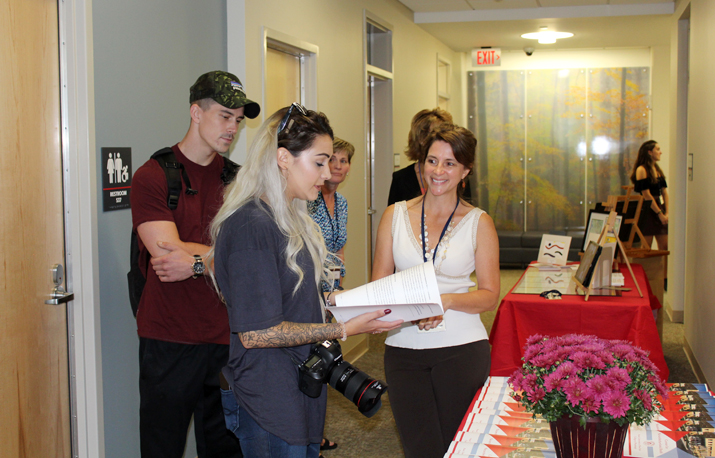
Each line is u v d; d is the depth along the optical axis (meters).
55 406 2.17
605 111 9.02
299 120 1.52
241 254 1.45
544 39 7.79
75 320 2.23
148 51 2.58
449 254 2.14
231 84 2.16
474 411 1.83
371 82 5.91
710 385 3.88
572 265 4.16
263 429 1.57
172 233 2.06
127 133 2.45
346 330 1.54
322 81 4.26
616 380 1.29
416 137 3.32
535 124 9.26
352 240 4.91
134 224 2.08
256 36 3.36
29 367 2.02
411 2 6.24
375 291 1.62
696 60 4.61
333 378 1.58
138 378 2.61
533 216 9.40
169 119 2.76
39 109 2.05
